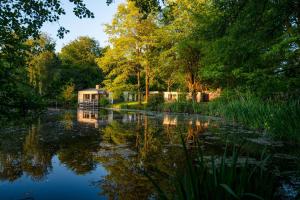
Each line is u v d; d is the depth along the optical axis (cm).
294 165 555
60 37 516
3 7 423
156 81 3453
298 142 800
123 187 463
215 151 717
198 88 2620
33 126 1353
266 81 962
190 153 705
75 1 496
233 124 1412
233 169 258
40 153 725
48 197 429
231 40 865
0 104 373
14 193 445
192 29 2195
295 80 927
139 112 2627
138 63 3123
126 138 981
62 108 3494
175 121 1638
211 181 251
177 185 280
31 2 446
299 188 422
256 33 815
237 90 1567
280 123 889
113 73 3170
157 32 2762
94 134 1081
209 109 2105
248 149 732
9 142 886
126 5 2997
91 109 3284
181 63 2517
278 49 918
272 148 742
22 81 404
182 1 2333
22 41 436
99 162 632
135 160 644
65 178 517
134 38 2980
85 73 5178
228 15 862
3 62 388
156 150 757
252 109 1214
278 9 750
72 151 752
